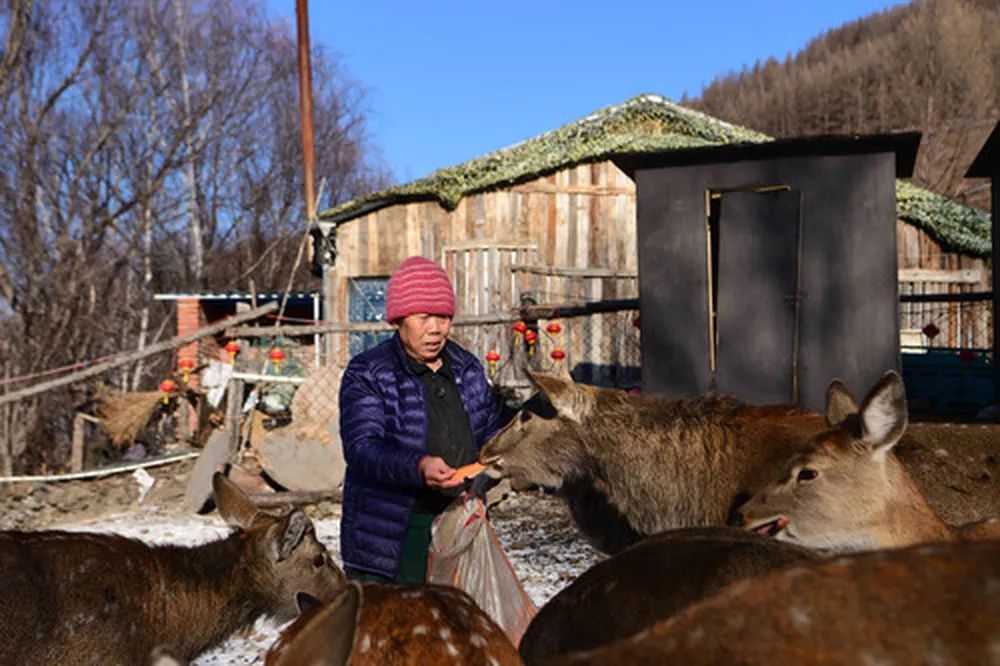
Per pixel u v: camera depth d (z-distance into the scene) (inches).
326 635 59.8
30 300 518.9
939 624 40.8
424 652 89.4
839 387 151.6
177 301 797.9
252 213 1243.2
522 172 587.8
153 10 1013.2
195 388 516.1
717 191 332.5
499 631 97.7
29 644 147.7
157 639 162.9
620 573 89.8
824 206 319.9
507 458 168.4
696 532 99.1
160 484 426.9
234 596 172.6
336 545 337.7
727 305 329.4
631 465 168.2
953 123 2175.2
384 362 151.3
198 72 1128.8
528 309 449.1
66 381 422.9
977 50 2491.4
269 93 1272.1
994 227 388.8
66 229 605.6
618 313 573.3
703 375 332.5
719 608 47.2
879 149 314.3
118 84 898.7
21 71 720.3
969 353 447.2
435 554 143.9
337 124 1412.4
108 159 850.8
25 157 639.1
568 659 51.6
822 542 136.5
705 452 164.2
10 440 469.4
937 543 44.6
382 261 629.9
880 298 313.7
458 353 159.5
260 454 402.6
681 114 644.7
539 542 330.3
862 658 41.9
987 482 230.7
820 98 2755.9
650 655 47.9
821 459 135.7
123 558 162.2
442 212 615.5
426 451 150.6
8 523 386.3
